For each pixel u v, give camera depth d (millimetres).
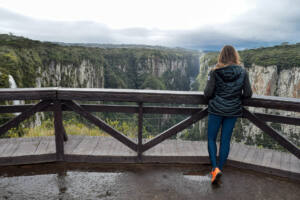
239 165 3127
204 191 2588
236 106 2559
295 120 2668
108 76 137625
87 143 3496
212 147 2719
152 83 158750
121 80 145500
